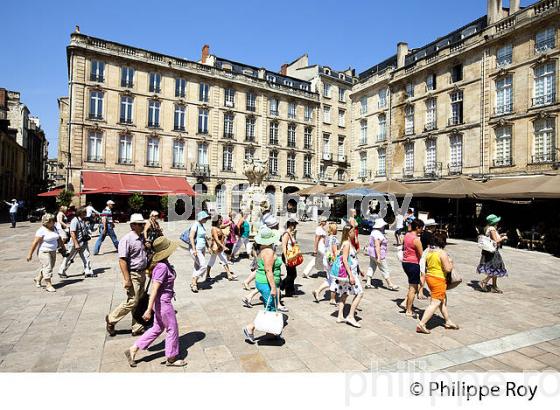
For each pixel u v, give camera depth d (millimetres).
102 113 30047
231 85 36781
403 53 32938
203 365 4156
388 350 4684
